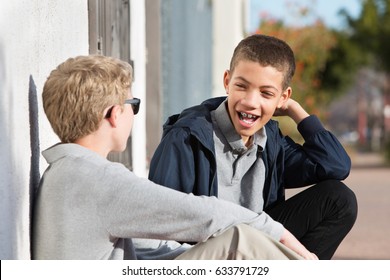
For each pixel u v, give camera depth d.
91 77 3.22
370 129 66.12
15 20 3.35
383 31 41.22
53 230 3.16
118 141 3.33
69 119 3.23
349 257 8.21
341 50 41.28
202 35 13.48
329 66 41.38
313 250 4.24
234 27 12.91
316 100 27.08
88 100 3.22
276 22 25.42
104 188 3.12
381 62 42.31
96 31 5.44
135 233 3.15
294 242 3.42
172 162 3.83
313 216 4.21
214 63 12.99
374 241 9.41
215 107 4.19
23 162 3.47
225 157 4.02
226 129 3.99
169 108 11.99
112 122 3.29
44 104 3.29
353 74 42.44
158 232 3.16
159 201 3.13
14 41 3.33
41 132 3.86
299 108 4.45
